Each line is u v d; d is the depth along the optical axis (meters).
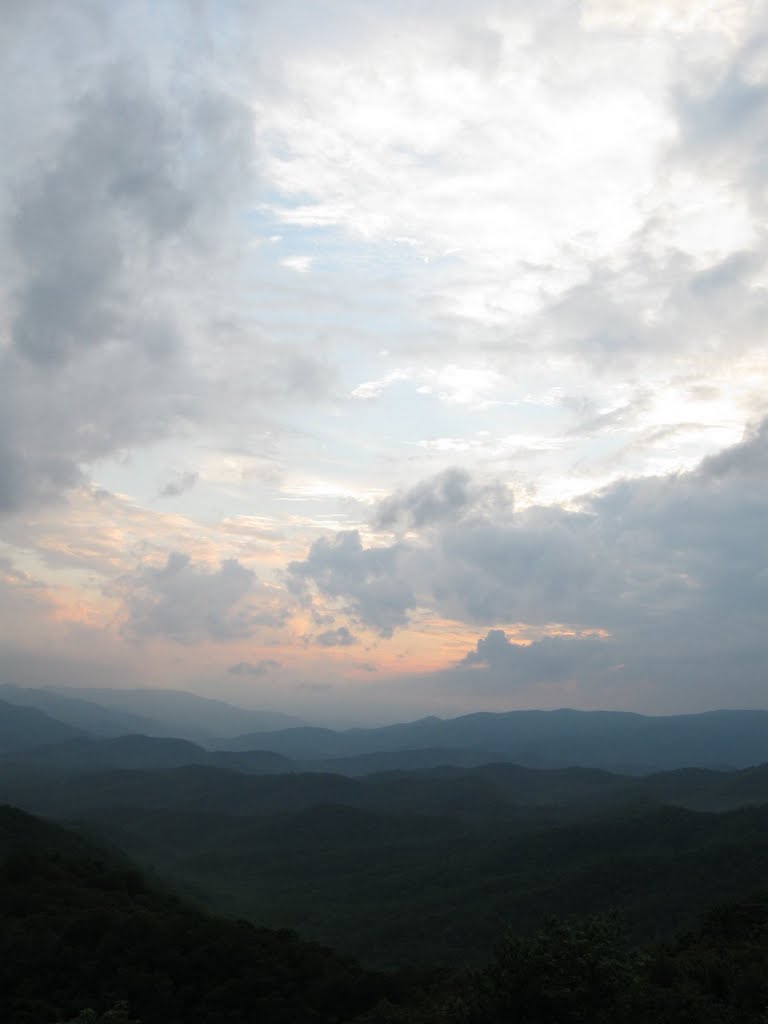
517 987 19.12
